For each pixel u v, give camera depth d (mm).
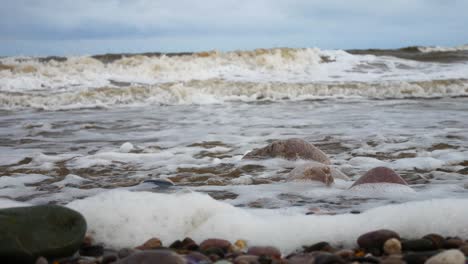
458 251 2500
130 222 3377
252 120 10602
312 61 21859
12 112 13047
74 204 3500
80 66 19953
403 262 2559
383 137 8031
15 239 2855
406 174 5555
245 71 20109
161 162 6516
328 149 7281
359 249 3045
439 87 16547
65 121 10953
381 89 16156
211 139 8273
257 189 4918
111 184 5289
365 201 4355
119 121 10836
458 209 3338
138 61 20766
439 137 7945
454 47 29281
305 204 4301
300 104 13820
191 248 3107
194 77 19062
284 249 3170
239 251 3027
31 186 5273
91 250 3145
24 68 19281
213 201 3635
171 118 11242
